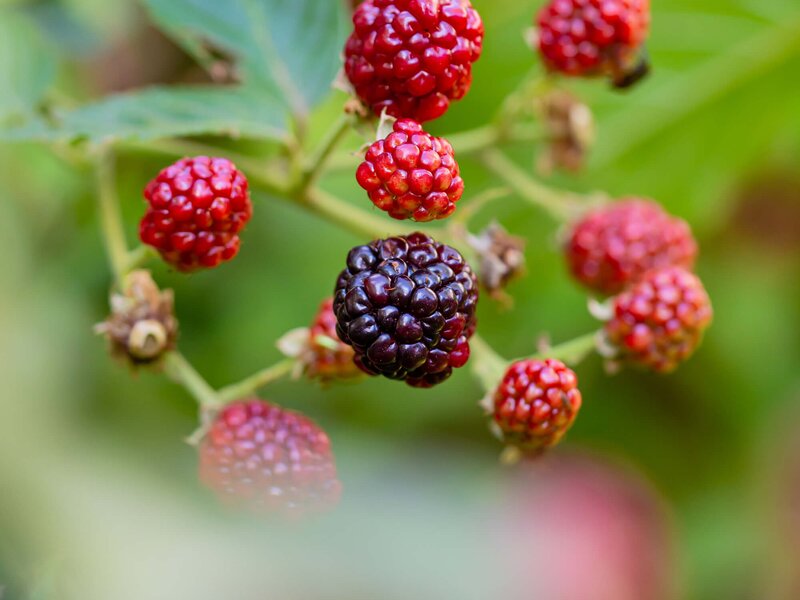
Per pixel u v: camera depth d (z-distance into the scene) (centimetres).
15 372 35
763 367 49
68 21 42
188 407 43
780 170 49
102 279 43
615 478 44
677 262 41
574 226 42
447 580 33
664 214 42
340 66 39
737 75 47
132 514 33
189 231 35
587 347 39
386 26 35
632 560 41
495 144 42
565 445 47
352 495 33
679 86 47
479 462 44
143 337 37
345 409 45
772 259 49
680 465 49
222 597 32
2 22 41
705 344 49
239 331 45
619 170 48
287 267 45
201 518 33
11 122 37
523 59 46
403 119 34
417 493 33
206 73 45
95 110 37
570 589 39
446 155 33
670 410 49
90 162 40
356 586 32
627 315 38
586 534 41
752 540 48
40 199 41
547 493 42
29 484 33
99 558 32
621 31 39
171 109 38
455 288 34
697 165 48
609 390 48
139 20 45
